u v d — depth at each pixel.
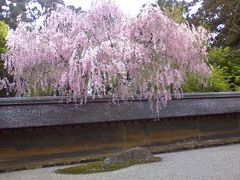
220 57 22.11
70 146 13.58
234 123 17.09
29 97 13.35
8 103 13.01
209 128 16.34
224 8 25.25
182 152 14.48
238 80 21.70
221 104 16.83
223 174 9.15
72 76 9.05
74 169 11.11
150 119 14.85
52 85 10.16
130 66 9.03
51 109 13.50
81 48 9.34
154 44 9.12
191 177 8.98
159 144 15.02
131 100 14.38
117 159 11.55
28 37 9.76
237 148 14.60
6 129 12.60
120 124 14.49
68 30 10.09
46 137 13.30
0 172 12.30
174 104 15.54
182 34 9.45
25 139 12.99
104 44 8.90
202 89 18.83
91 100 14.08
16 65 9.69
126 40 9.03
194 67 9.88
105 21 9.73
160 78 9.30
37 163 12.98
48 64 9.74
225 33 25.05
